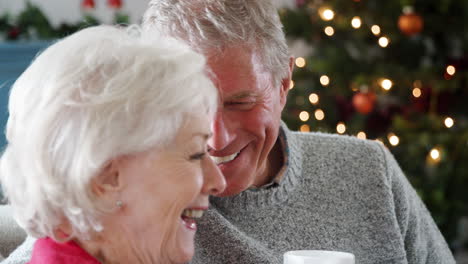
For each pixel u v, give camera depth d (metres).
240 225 1.40
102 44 0.95
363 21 3.54
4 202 1.55
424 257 1.60
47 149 0.92
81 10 4.11
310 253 1.12
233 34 1.18
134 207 0.97
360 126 3.59
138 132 0.92
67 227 0.97
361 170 1.49
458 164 3.41
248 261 1.36
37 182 0.93
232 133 1.23
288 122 3.55
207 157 1.03
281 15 3.65
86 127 0.91
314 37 3.70
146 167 0.95
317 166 1.47
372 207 1.48
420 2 3.59
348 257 1.08
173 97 0.94
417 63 3.74
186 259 1.04
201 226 1.35
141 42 0.99
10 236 1.44
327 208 1.45
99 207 0.94
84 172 0.91
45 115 0.92
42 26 3.66
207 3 1.20
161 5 1.24
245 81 1.20
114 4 3.81
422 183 3.43
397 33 3.54
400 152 3.50
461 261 3.60
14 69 3.55
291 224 1.42
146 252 0.99
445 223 3.44
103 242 0.99
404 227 1.54
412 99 3.65
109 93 0.91
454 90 3.56
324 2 3.63
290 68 1.34
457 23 3.59
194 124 0.97
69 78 0.92
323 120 3.61
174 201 0.98
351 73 3.57
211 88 0.99
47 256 0.97
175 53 0.97
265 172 1.43
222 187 1.05
